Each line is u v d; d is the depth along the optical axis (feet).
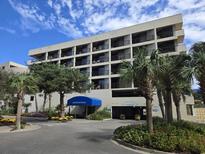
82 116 141.49
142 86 44.42
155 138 36.47
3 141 42.24
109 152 33.73
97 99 139.64
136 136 39.65
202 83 44.50
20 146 36.96
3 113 147.54
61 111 107.14
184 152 32.68
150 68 42.75
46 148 35.63
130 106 135.33
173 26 134.10
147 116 43.27
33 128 68.90
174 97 75.61
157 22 137.39
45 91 98.27
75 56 167.53
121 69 46.70
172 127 46.03
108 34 156.87
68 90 103.19
